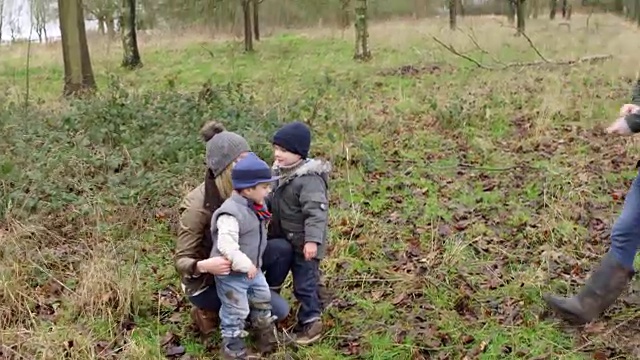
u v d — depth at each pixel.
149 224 6.45
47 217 6.42
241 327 4.36
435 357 4.48
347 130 9.53
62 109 10.09
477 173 8.10
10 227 6.07
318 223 4.39
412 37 24.78
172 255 5.91
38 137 8.26
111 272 5.17
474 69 15.15
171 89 11.18
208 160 4.32
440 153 8.93
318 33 30.75
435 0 41.25
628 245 4.50
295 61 20.28
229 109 8.91
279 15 38.78
